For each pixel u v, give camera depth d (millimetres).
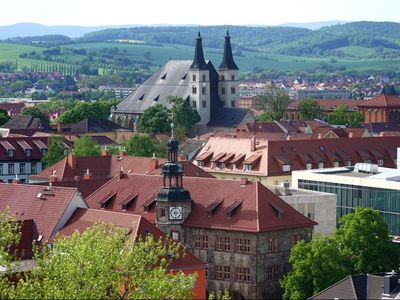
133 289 118688
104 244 121000
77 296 115062
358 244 176500
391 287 150750
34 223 182000
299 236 193375
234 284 191500
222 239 192375
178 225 195875
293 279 169375
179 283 116188
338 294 151750
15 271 127438
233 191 196750
